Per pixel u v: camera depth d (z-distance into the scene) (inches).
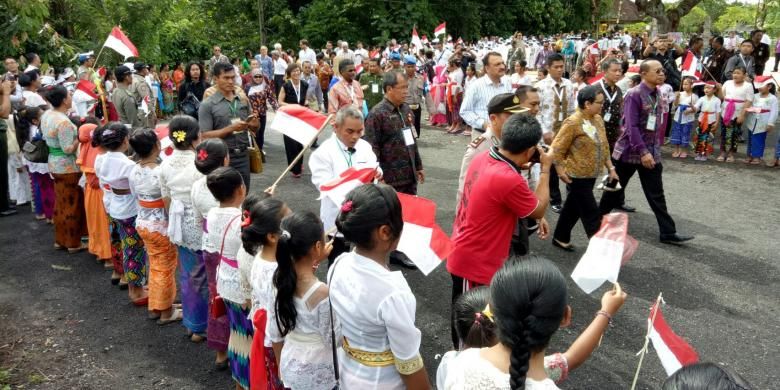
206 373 168.1
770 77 377.4
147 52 765.3
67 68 500.1
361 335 91.5
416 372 91.0
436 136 521.3
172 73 732.0
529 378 70.3
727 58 524.4
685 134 403.9
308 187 352.5
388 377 92.6
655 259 236.8
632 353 171.3
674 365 94.0
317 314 101.8
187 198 167.3
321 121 181.5
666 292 208.1
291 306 101.1
